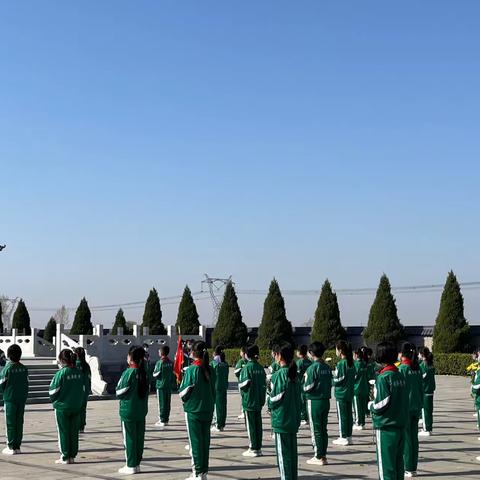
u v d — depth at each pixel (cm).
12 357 1467
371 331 4522
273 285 5006
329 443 1580
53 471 1261
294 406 1092
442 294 4278
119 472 1245
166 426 1930
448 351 4178
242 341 5228
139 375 1237
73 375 1337
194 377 1148
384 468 991
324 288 4784
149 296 5753
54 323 6291
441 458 1396
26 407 2511
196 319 5547
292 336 5016
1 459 1393
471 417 2123
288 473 1085
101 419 2103
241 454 1441
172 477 1203
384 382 987
